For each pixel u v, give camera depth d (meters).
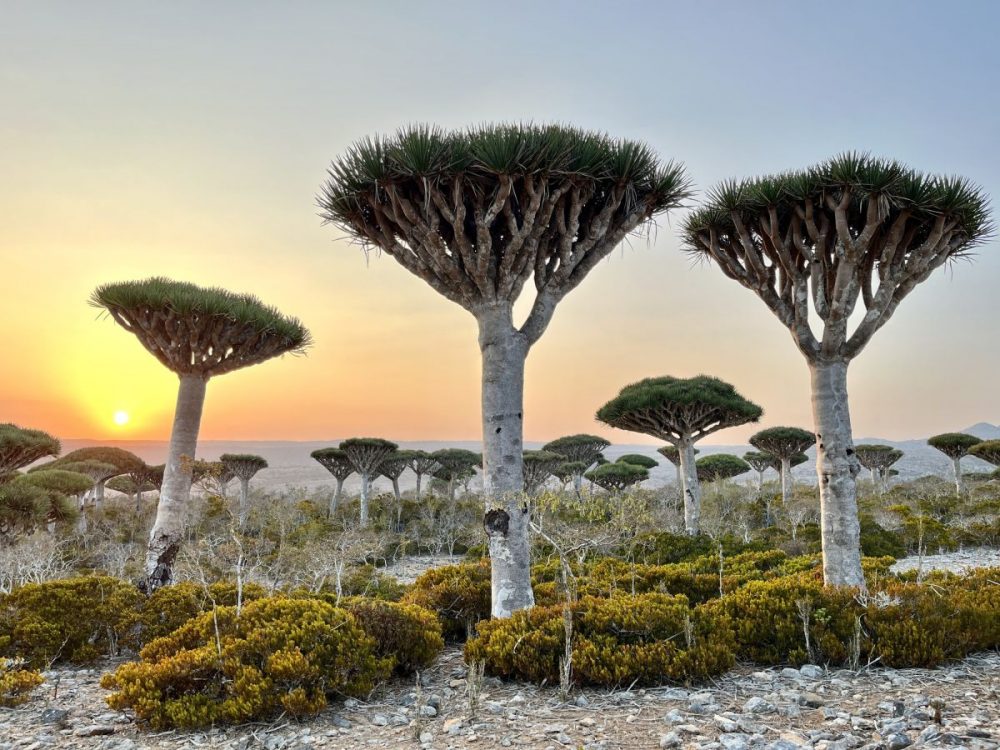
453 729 4.66
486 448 7.77
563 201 7.97
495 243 8.33
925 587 7.17
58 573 13.97
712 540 17.61
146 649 6.09
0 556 13.32
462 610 8.31
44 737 4.88
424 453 42.69
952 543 18.86
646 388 21.41
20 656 7.22
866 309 8.38
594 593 8.66
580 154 7.55
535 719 4.86
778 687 5.39
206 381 12.05
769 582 7.48
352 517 32.12
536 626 6.29
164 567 10.95
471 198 7.98
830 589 7.04
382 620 6.32
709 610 6.71
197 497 30.62
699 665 5.57
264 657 5.45
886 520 21.77
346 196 7.91
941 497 29.62
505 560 7.40
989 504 24.62
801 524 23.09
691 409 20.23
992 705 4.72
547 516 9.71
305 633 5.59
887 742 3.98
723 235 9.44
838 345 8.26
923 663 5.86
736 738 4.15
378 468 38.00
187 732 4.89
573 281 8.32
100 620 7.84
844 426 8.20
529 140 7.21
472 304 8.10
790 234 8.55
